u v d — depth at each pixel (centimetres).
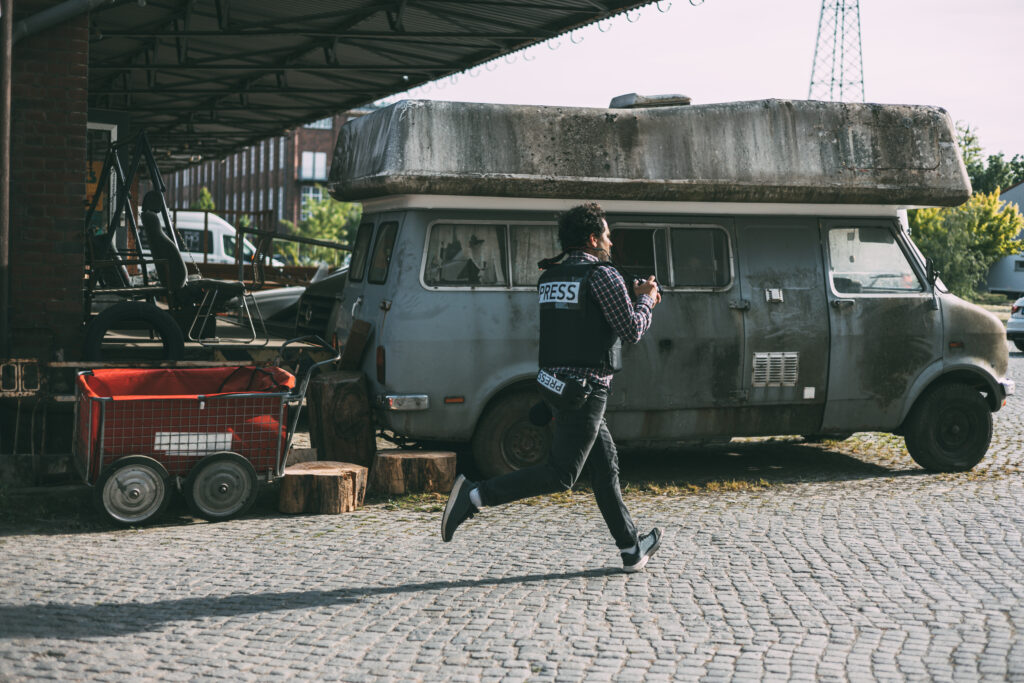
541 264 602
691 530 698
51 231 881
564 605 537
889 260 914
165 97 2200
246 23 1507
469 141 809
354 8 1475
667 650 471
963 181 912
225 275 1769
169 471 718
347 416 819
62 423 861
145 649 470
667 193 849
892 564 613
